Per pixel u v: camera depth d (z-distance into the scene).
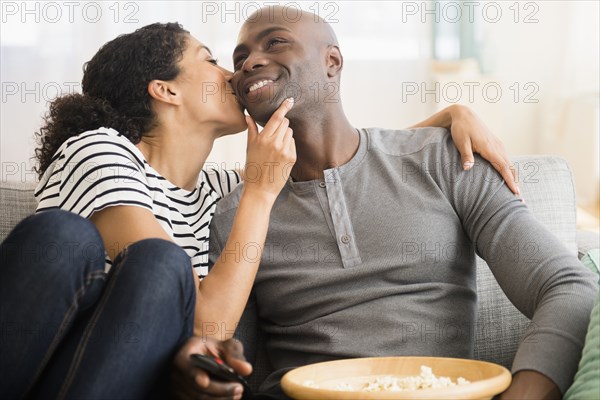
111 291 1.27
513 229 1.55
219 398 1.24
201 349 1.28
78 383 1.22
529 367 1.30
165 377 1.30
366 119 4.29
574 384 1.25
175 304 1.29
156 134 1.74
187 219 1.72
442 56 4.76
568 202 1.86
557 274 1.45
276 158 1.61
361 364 1.39
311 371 1.35
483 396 1.19
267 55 1.67
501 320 1.78
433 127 1.76
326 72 1.70
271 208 1.71
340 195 1.66
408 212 1.62
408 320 1.58
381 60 4.27
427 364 1.38
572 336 1.34
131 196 1.54
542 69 4.72
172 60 1.72
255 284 1.70
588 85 4.64
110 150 1.59
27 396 1.28
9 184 1.79
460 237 1.65
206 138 1.77
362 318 1.59
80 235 1.28
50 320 1.25
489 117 4.69
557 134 4.70
